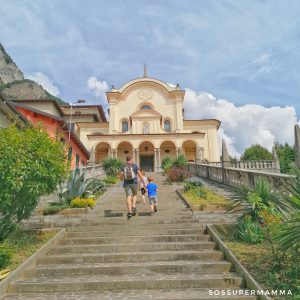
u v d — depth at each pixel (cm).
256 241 721
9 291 550
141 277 588
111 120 4303
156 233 856
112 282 560
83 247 750
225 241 763
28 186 788
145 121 4222
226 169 1697
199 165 2338
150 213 1055
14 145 809
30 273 615
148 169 4212
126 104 4456
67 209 1052
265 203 787
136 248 748
